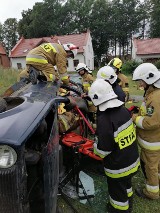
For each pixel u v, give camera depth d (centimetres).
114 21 6300
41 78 316
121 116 251
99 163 338
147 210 298
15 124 172
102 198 315
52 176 200
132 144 261
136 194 329
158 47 4075
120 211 271
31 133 169
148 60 4038
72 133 351
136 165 266
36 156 186
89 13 6153
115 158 256
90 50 4403
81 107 373
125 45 6681
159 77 277
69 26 6081
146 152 299
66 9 6081
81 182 310
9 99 228
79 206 298
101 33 6091
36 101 214
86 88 564
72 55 437
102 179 352
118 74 507
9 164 157
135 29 6419
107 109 250
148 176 308
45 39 4222
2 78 1193
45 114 194
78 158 306
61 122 331
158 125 274
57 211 260
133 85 1478
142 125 280
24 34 6562
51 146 201
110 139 246
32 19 6253
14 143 157
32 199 201
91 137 424
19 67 4241
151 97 277
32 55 398
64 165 314
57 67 411
